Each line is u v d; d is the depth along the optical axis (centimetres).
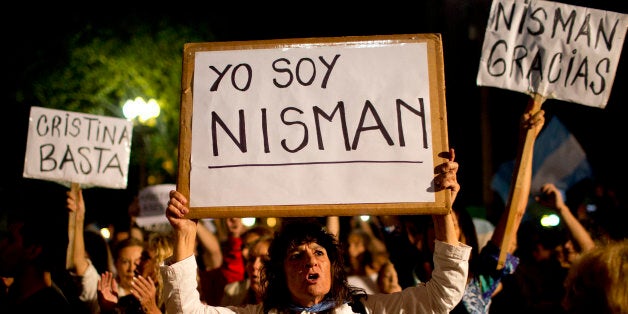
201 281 509
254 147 271
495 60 366
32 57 1468
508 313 445
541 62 362
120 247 452
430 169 266
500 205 1014
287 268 270
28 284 364
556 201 419
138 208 620
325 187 266
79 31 1516
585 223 489
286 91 277
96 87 1516
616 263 228
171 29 1606
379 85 275
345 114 273
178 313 257
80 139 458
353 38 281
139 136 1466
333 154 269
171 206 264
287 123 273
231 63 282
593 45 361
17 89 1445
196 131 275
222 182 269
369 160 267
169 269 259
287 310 268
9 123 1407
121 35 1562
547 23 364
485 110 1219
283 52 282
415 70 276
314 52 281
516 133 1313
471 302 328
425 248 379
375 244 598
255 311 277
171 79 1584
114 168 459
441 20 1356
